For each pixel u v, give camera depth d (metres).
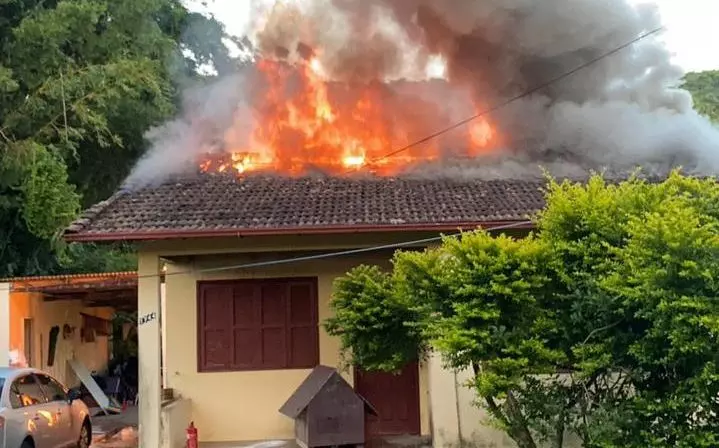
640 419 5.79
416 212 10.94
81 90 15.91
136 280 14.08
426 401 11.90
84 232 10.31
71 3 15.76
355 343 8.15
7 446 8.61
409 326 7.64
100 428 14.62
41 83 15.88
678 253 5.31
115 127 18.16
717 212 6.14
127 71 16.48
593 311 6.00
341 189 12.46
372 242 10.88
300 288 12.17
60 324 17.39
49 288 14.01
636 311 5.70
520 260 6.11
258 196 12.02
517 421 6.50
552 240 6.35
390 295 7.88
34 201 15.12
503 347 6.01
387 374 11.97
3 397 8.98
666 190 6.38
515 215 10.59
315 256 10.41
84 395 17.83
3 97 15.59
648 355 5.63
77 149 18.11
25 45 15.68
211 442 11.73
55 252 18.14
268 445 11.34
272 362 12.02
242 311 12.11
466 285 6.08
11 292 13.87
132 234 10.25
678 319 5.23
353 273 8.61
